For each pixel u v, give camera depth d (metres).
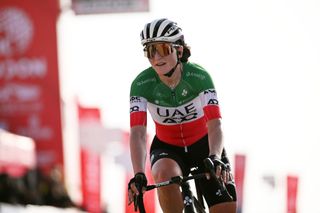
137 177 11.46
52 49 35.84
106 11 39.25
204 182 12.77
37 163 34.88
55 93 35.66
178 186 12.48
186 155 13.58
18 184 27.41
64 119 37.44
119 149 31.14
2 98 35.66
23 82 35.75
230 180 12.79
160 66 12.30
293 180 34.72
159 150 13.36
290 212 34.66
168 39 12.17
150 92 12.88
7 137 27.19
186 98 12.94
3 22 35.69
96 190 31.56
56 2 36.31
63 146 35.28
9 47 35.66
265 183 40.38
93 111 31.66
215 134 12.22
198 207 12.37
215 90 12.74
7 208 21.53
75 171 36.97
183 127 13.32
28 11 35.75
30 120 35.53
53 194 30.25
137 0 39.72
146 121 12.73
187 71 12.83
